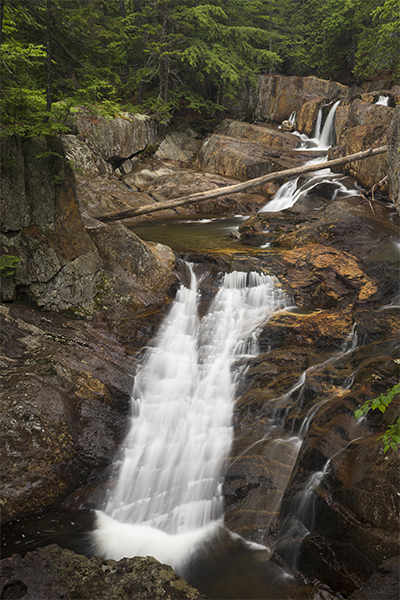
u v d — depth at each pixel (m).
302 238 11.59
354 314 8.20
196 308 9.88
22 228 8.44
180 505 5.74
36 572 3.80
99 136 20.00
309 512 4.72
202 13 23.39
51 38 9.88
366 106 17.69
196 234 14.27
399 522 4.01
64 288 8.79
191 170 21.47
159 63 23.78
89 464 6.26
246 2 29.08
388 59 21.02
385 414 5.13
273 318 8.81
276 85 27.27
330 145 22.48
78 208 9.71
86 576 3.90
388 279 8.97
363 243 10.68
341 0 26.39
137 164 21.91
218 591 4.45
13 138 8.16
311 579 4.41
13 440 5.80
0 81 8.95
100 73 10.66
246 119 28.31
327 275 9.77
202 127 27.23
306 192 16.09
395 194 11.03
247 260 10.77
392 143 11.12
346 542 4.26
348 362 6.94
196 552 5.02
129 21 22.72
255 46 30.77
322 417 5.67
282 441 6.16
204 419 7.05
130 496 5.91
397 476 4.23
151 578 3.98
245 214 17.53
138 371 7.93
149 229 15.18
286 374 7.32
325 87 26.05
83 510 5.73
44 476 5.73
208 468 6.12
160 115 24.09
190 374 7.99
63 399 6.50
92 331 8.49
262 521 5.21
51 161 9.00
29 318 7.94
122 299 9.52
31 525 5.33
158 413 7.23
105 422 6.84
